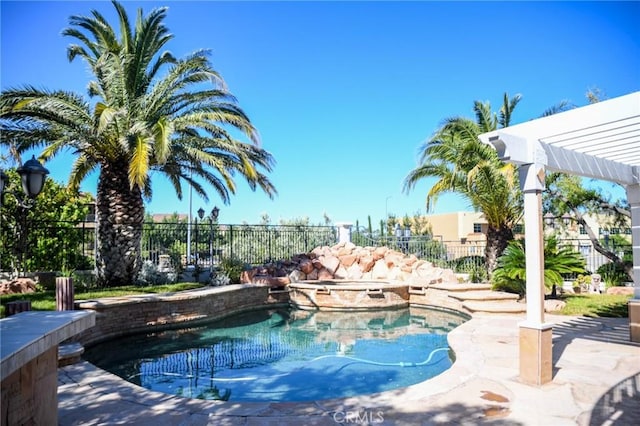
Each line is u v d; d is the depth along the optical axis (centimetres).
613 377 512
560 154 557
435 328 1015
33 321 368
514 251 1133
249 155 1311
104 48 1168
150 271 1282
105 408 429
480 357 607
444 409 418
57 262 1423
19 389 308
